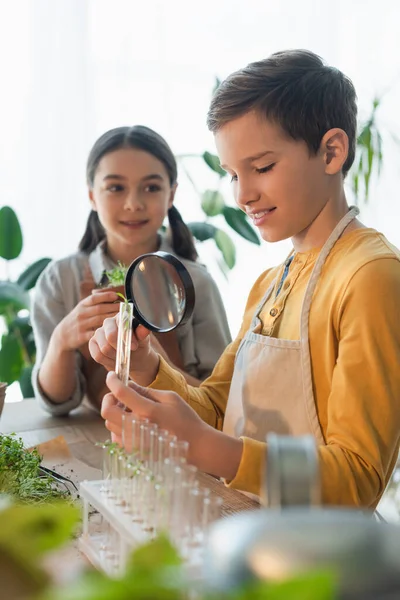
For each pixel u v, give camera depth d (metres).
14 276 3.07
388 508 2.22
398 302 0.97
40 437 1.47
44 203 3.08
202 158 3.12
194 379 1.71
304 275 1.13
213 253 3.37
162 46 3.16
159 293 1.09
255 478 0.92
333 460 0.90
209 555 0.42
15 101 3.02
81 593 0.32
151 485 0.77
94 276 1.89
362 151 2.89
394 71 3.41
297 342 1.07
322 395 1.05
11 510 0.42
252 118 1.03
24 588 0.39
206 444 0.91
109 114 3.14
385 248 1.03
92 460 1.28
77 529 0.90
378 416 0.94
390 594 0.38
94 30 3.10
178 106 3.19
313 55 1.11
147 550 0.37
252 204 1.07
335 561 0.39
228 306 3.41
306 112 1.03
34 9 2.99
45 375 1.69
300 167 1.05
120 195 1.78
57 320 1.90
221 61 3.22
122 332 0.95
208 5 3.19
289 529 0.41
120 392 0.90
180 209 3.19
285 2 3.28
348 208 1.14
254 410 1.11
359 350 0.95
